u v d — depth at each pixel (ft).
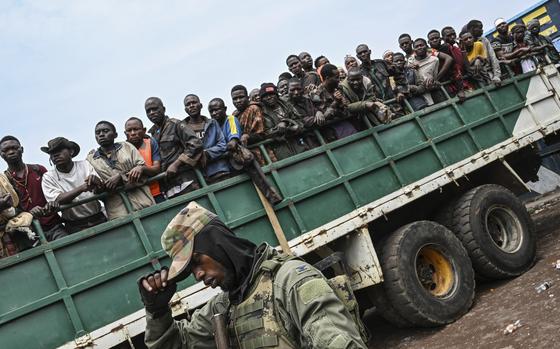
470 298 19.33
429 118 22.63
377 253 19.08
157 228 15.43
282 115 20.07
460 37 27.40
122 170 16.02
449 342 16.97
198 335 7.23
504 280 21.58
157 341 6.89
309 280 6.14
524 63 27.68
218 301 7.19
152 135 18.02
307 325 5.93
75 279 13.85
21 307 13.00
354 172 19.54
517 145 24.73
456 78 24.54
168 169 16.25
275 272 6.45
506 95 25.68
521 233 22.15
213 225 6.68
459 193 22.82
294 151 19.39
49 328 13.24
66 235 14.65
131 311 14.32
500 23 33.58
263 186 17.13
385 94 25.82
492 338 15.78
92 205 15.33
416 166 21.35
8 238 13.75
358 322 6.46
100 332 13.67
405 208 21.40
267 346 6.28
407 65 26.32
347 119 20.92
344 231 18.42
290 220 17.65
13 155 15.43
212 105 18.88
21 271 13.28
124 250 14.70
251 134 18.54
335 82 21.40
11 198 14.15
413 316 18.39
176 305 14.65
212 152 17.10
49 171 15.31
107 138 16.16
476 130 23.85
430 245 19.47
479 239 20.93
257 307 6.40
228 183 16.90
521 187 23.61
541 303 16.85
